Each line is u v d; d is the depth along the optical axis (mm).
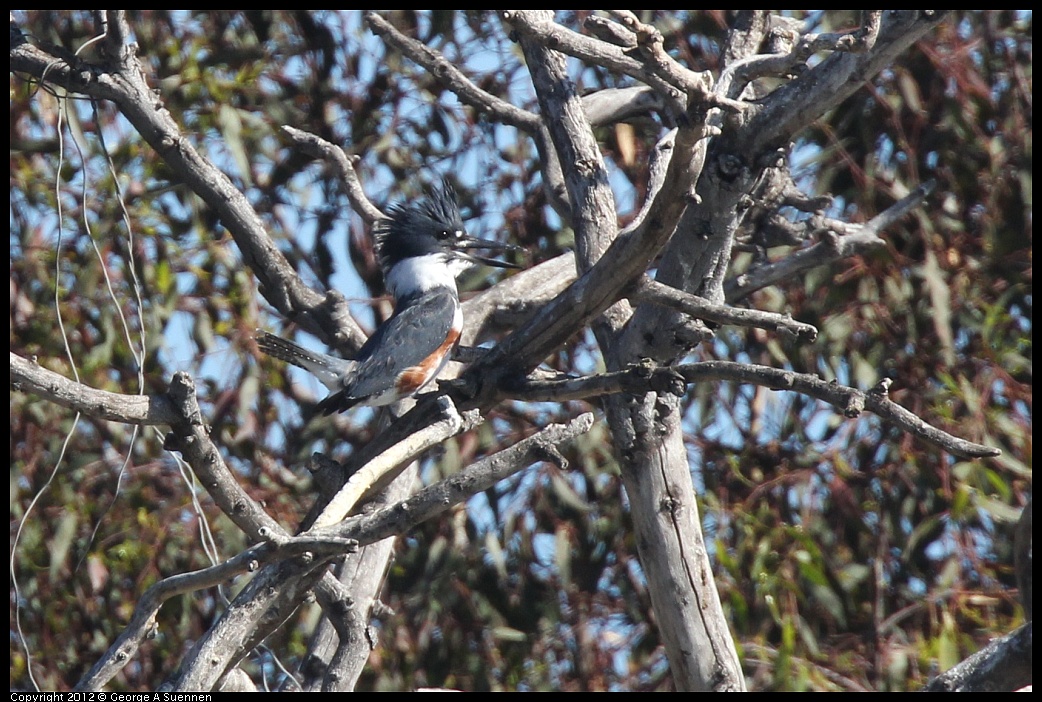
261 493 10820
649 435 8328
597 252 8859
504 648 10617
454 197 10820
